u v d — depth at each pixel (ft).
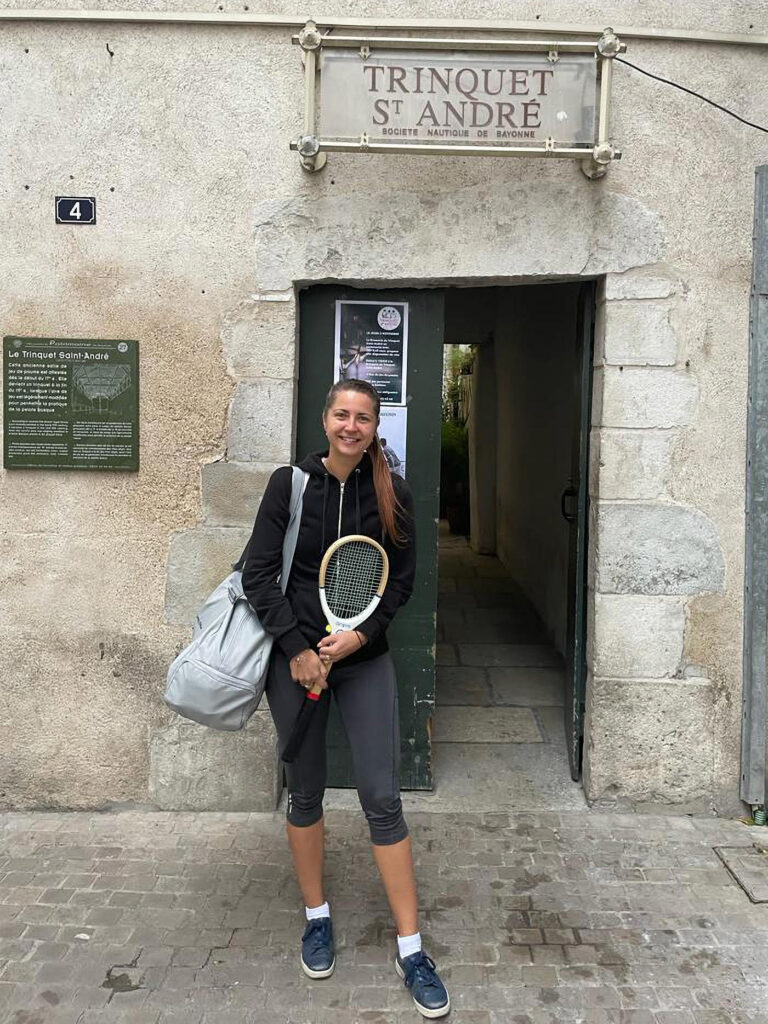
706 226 11.35
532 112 10.65
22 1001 8.04
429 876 10.27
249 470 11.55
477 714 14.70
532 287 20.38
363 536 8.13
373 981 8.39
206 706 8.15
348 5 11.10
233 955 8.77
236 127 11.21
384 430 12.07
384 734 8.34
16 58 11.17
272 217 11.29
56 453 11.50
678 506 11.59
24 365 11.42
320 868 8.84
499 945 8.95
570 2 11.14
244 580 8.13
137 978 8.38
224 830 11.39
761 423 11.39
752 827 11.59
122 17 11.00
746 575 11.64
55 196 11.30
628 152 11.25
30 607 11.73
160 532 11.64
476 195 11.25
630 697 11.76
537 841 11.14
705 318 11.43
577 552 12.62
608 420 11.53
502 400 25.58
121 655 11.76
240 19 11.00
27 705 11.83
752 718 11.60
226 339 11.44
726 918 9.46
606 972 8.53
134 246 11.35
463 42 10.39
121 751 11.86
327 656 8.02
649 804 11.91
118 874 10.28
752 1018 7.91
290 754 8.31
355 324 11.91
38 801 11.93
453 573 24.40
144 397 11.51
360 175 11.22
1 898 9.72
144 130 11.23
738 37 11.12
